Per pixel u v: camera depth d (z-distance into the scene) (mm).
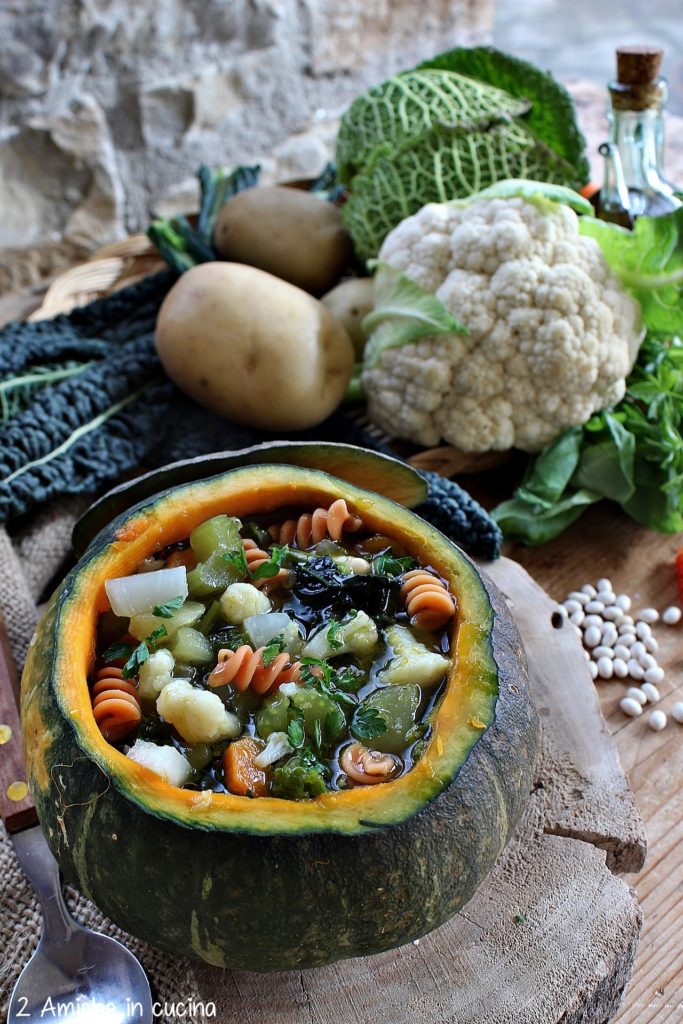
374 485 652
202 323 782
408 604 583
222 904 521
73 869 544
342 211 911
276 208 889
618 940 583
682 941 624
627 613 760
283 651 575
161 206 1090
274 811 519
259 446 636
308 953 534
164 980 577
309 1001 569
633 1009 607
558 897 596
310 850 517
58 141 1014
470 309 786
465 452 826
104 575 582
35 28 959
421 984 573
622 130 844
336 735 553
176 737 554
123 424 807
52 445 780
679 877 643
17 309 940
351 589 589
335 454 635
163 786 525
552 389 791
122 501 635
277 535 622
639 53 810
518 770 551
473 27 1181
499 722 548
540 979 573
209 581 590
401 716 550
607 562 792
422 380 801
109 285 935
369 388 834
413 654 566
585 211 808
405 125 859
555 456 800
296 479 611
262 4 1040
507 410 803
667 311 805
